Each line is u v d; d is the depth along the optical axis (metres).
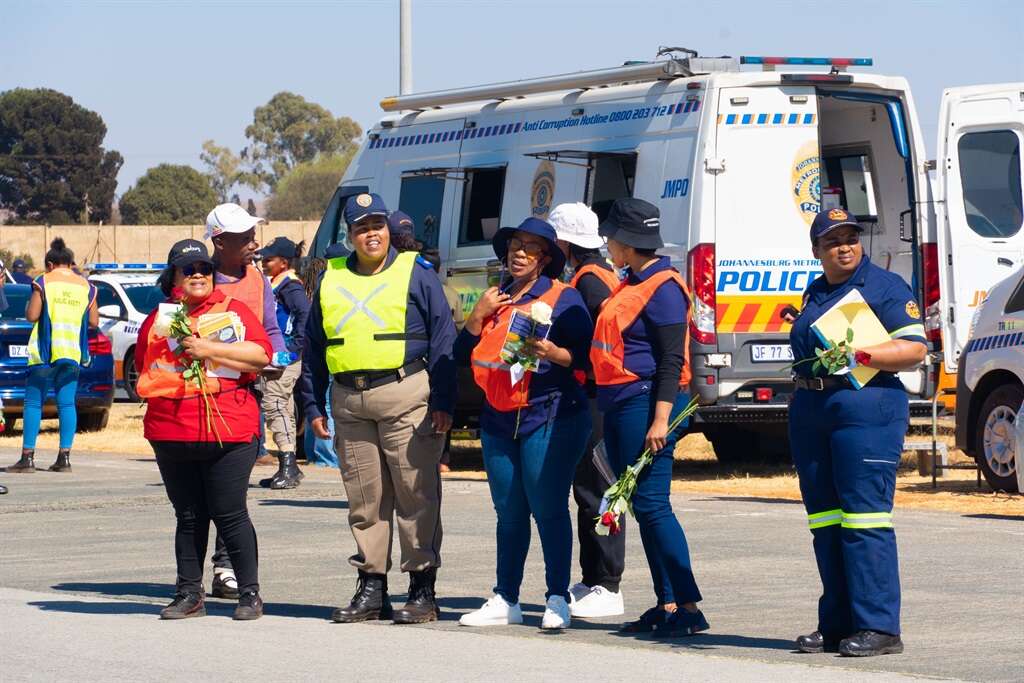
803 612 10.88
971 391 18.22
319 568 13.03
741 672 8.79
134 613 11.03
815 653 9.38
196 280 10.66
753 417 19.08
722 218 18.86
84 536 15.14
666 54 19.53
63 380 21.20
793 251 19.14
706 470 21.47
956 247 20.08
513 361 10.17
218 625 10.52
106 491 18.88
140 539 14.93
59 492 18.77
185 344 10.46
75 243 90.12
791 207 19.16
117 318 34.03
